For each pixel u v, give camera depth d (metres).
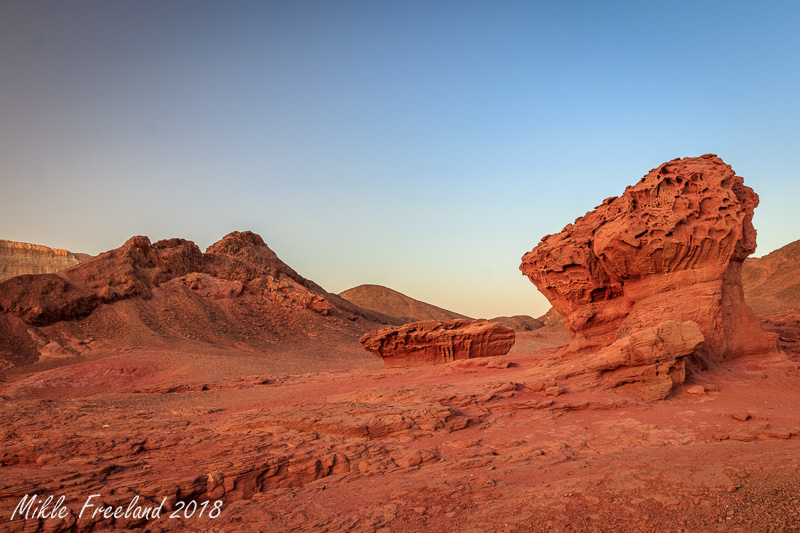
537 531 10.06
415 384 27.08
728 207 24.47
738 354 25.20
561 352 30.11
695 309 24.27
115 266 69.88
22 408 25.44
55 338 55.84
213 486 13.98
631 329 25.98
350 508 12.30
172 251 79.00
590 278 29.23
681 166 26.25
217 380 37.66
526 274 33.59
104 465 15.22
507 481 13.31
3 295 58.19
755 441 15.45
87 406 26.25
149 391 34.69
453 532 10.42
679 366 21.08
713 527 9.30
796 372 23.27
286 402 25.16
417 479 14.08
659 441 15.89
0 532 11.22
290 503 12.98
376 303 141.25
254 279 84.44
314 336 74.06
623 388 21.77
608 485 11.98
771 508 9.58
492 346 38.19
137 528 11.89
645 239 24.98
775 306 57.28
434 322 38.81
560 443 16.08
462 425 18.50
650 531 9.54
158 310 66.38
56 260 159.25
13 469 15.41
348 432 17.78
